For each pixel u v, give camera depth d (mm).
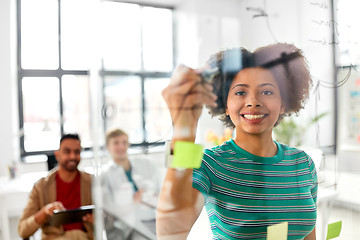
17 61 3006
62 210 1168
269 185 542
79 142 1274
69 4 3154
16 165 2625
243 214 527
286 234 562
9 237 1982
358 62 589
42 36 3074
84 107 3039
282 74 533
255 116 520
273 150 543
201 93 485
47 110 2990
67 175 1253
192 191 491
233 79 497
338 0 580
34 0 3047
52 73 3027
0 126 2889
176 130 478
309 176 573
